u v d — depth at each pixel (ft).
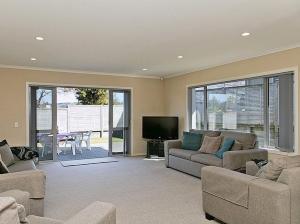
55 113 22.07
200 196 12.69
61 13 9.44
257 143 16.38
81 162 21.40
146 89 25.72
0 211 3.91
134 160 22.48
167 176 16.75
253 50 15.12
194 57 16.92
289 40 13.12
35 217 6.65
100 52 15.52
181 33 11.88
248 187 7.89
